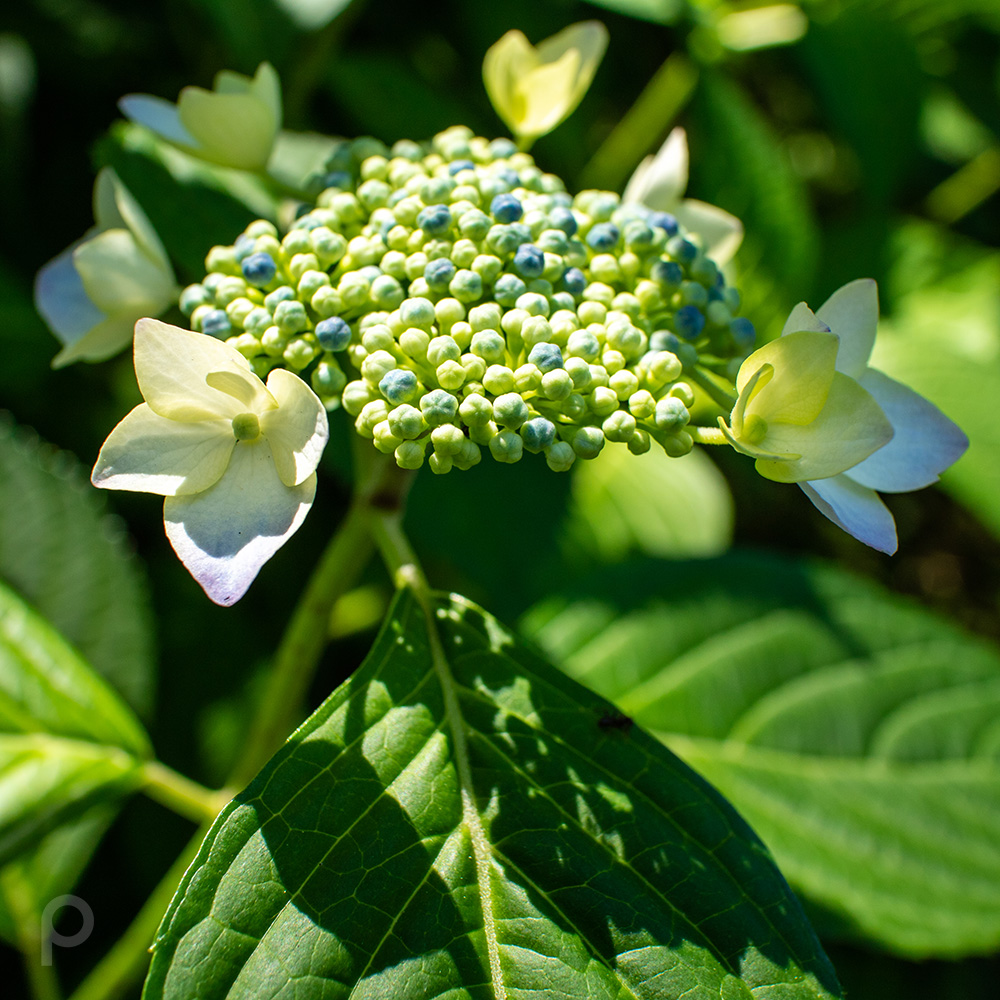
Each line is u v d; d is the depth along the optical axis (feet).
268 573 1.67
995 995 1.49
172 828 1.50
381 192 1.23
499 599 1.54
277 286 1.20
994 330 1.94
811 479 1.14
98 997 1.32
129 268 1.25
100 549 1.42
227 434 1.14
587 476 1.77
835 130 2.25
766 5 1.86
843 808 1.40
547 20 1.99
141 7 1.76
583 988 1.13
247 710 1.54
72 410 1.65
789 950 1.14
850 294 1.19
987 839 1.40
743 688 1.43
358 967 1.11
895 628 1.45
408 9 2.00
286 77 1.56
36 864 1.38
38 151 1.72
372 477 1.25
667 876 1.15
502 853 1.15
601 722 1.18
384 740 1.16
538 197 1.23
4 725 1.28
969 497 1.62
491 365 1.16
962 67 2.30
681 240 1.23
